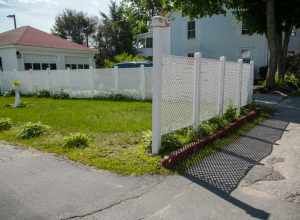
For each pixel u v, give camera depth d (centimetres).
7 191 331
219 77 641
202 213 280
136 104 1042
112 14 4250
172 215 277
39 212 285
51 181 356
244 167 405
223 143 527
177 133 512
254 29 1666
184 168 396
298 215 276
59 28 4534
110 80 1262
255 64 2172
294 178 366
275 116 830
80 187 338
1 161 431
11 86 1636
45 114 838
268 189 334
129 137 546
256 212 282
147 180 357
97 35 4294
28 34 1956
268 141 546
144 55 3469
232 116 694
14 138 559
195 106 538
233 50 2233
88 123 680
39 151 476
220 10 1578
